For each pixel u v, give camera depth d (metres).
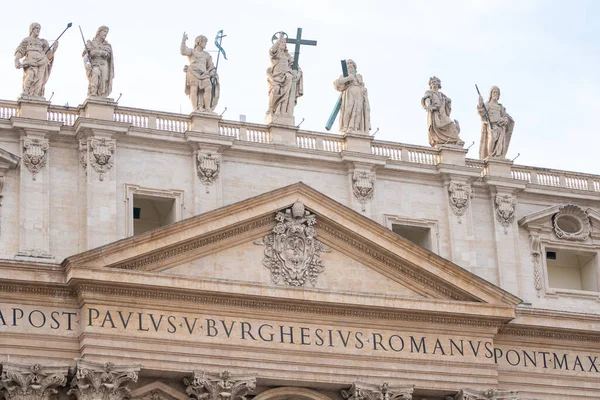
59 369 57.56
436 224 66.38
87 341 57.78
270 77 65.62
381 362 61.97
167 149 62.81
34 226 59.91
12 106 61.66
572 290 68.19
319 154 64.94
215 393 58.94
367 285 63.03
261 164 64.19
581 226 69.19
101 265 58.50
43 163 60.75
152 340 58.75
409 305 62.59
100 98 61.88
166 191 62.25
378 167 65.81
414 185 66.56
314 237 62.69
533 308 65.69
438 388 62.59
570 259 69.81
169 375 59.19
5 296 57.97
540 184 69.19
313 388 61.50
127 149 62.19
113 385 57.44
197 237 60.38
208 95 64.19
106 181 61.09
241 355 59.97
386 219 65.50
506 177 68.06
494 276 66.94
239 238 61.62
